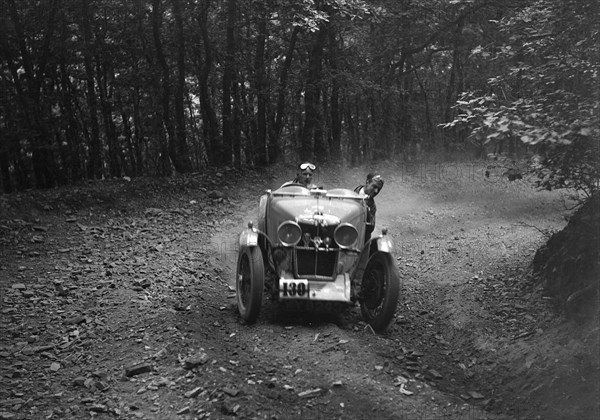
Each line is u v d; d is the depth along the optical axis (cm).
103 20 1952
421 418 512
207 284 863
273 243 728
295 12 1692
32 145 1714
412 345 684
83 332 700
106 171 2612
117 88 2097
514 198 1709
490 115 625
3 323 728
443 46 2520
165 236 1122
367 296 725
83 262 954
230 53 1833
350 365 593
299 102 2158
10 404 549
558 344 618
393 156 2639
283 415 505
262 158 1961
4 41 1666
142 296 793
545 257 800
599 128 569
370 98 2523
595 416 497
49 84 1972
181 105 1825
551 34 707
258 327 694
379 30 2233
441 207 1605
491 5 2041
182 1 1778
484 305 777
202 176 1650
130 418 514
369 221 792
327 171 1956
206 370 571
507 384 591
